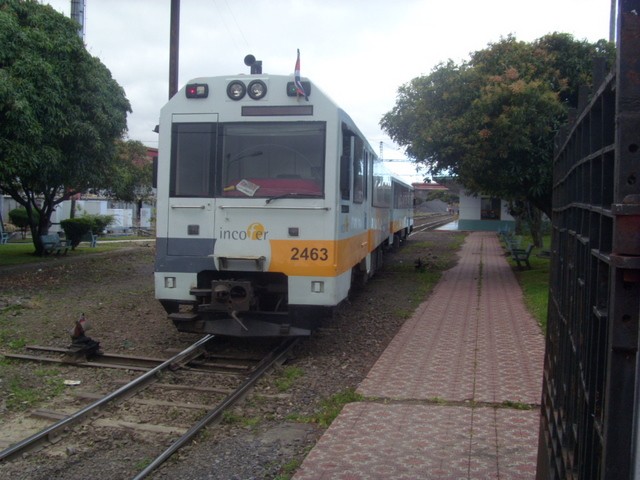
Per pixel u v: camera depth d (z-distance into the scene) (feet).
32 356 26.78
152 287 49.67
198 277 28.14
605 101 7.20
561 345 11.49
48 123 48.24
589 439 7.38
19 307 38.42
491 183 50.24
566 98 50.83
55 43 49.47
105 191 105.09
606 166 7.09
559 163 14.53
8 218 114.62
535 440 17.61
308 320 28.12
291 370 25.66
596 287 7.40
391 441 17.60
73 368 25.66
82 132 51.03
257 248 27.22
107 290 47.67
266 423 20.04
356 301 43.19
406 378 24.09
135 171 121.70
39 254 68.80
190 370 25.79
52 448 17.70
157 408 21.13
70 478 15.83
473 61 52.11
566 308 11.04
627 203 5.72
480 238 111.34
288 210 27.02
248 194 27.37
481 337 31.40
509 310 39.01
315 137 27.07
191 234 27.73
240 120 27.55
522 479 15.14
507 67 48.73
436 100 52.13
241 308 26.50
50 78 48.01
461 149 48.83
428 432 18.25
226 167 27.61
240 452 17.51
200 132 27.86
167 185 27.99
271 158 27.37
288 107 27.25
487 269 62.28
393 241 78.28
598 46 50.19
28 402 21.40
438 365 26.05
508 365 25.95
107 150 57.00
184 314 27.96
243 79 27.55
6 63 47.09
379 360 27.02
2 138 45.19
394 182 72.23
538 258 71.15
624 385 5.81
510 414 19.76
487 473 15.49
